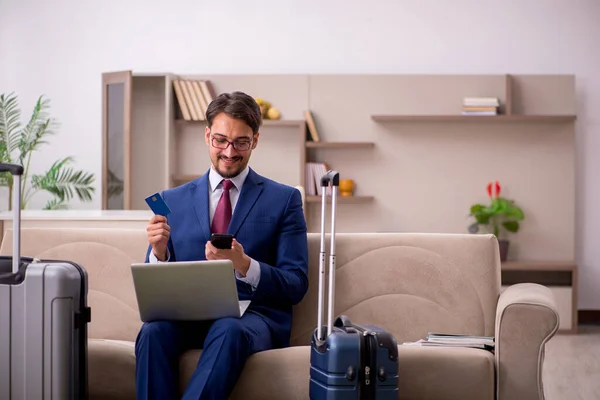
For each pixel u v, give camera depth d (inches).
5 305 98.7
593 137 276.2
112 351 112.1
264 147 275.9
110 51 287.7
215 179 117.6
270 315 114.3
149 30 287.0
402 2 281.0
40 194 287.6
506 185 270.4
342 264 125.4
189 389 99.3
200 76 276.8
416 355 106.6
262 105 272.4
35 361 98.0
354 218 273.6
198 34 285.9
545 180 269.6
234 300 104.1
